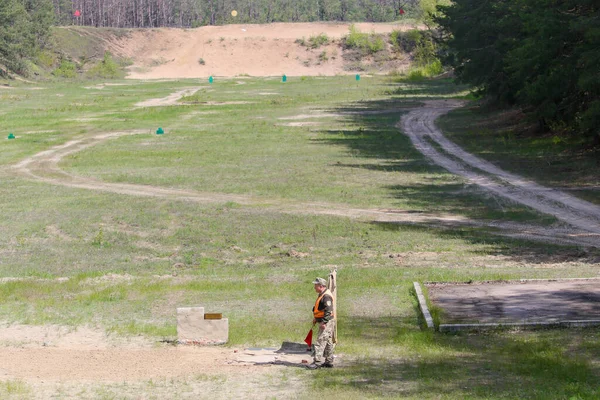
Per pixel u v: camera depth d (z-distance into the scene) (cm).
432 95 11931
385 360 1648
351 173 5369
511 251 3122
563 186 4612
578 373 1438
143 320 2162
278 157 6184
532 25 5669
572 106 5822
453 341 1797
